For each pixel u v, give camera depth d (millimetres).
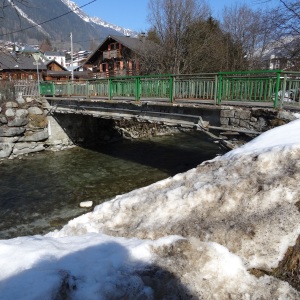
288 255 3377
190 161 15906
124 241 3916
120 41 32719
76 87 15227
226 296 3047
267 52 30641
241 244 3600
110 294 2789
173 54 28188
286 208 3850
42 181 12977
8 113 16500
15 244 3502
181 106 9078
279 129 6148
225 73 7895
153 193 5406
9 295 2486
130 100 11273
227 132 8039
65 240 3951
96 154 17688
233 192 4484
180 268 3262
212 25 32125
